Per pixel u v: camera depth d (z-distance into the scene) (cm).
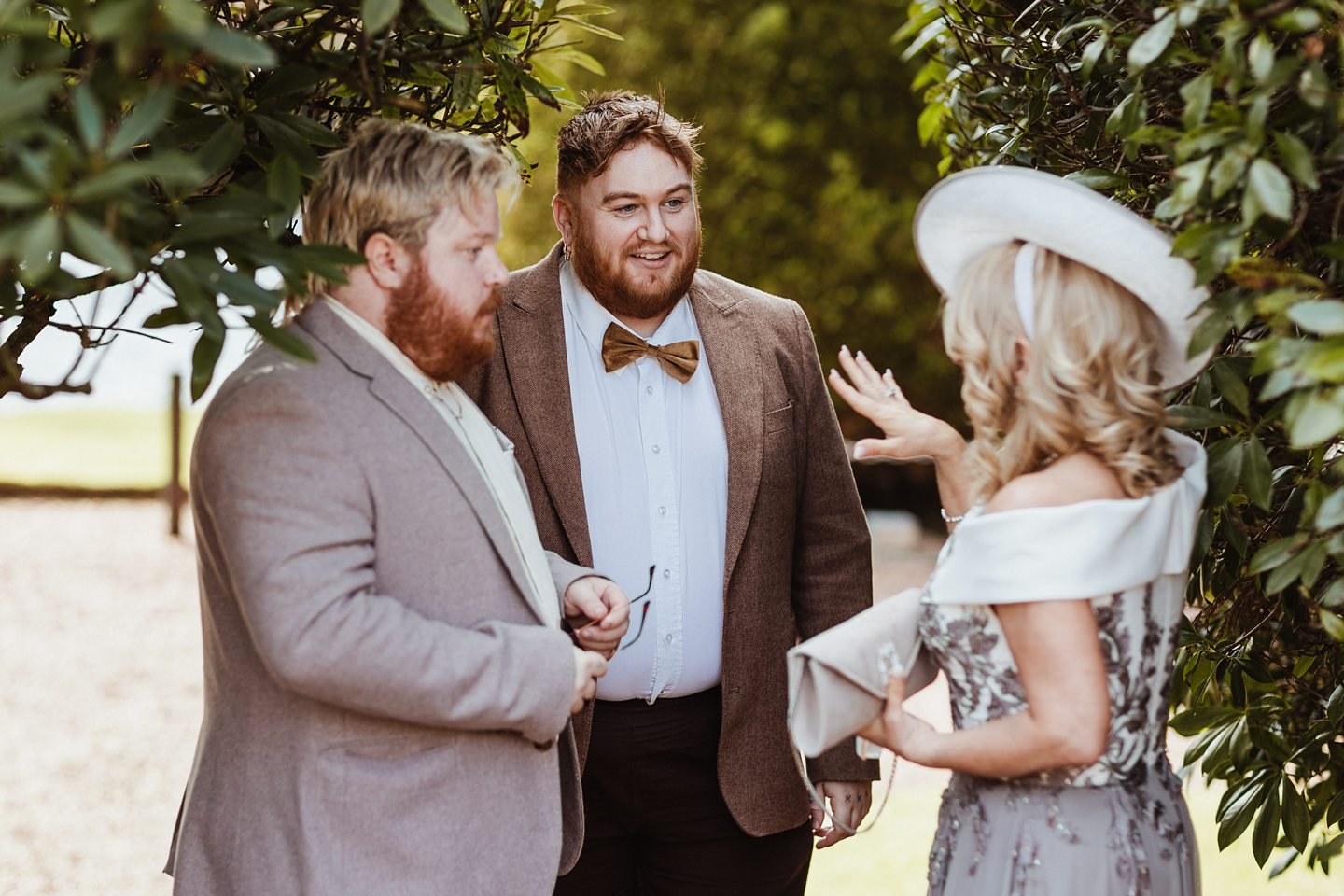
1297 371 142
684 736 245
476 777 188
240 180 190
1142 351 171
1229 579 228
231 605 188
